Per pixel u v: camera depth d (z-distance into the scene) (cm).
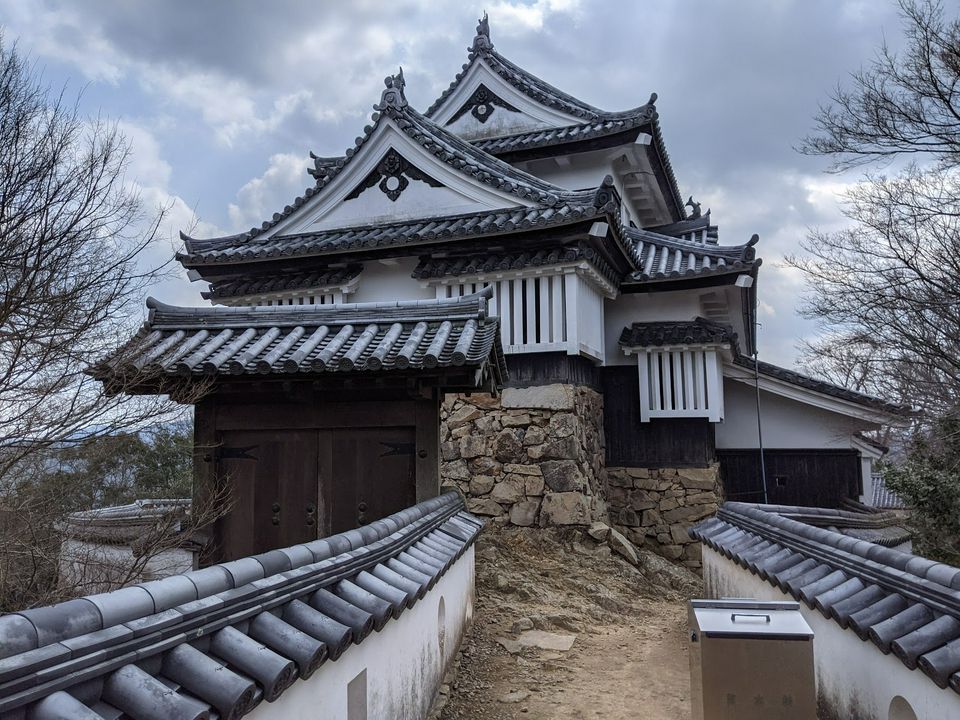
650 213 1703
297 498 584
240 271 1157
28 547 546
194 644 227
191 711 189
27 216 555
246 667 228
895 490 1167
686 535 1153
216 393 577
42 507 590
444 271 1039
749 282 1138
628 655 662
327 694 295
